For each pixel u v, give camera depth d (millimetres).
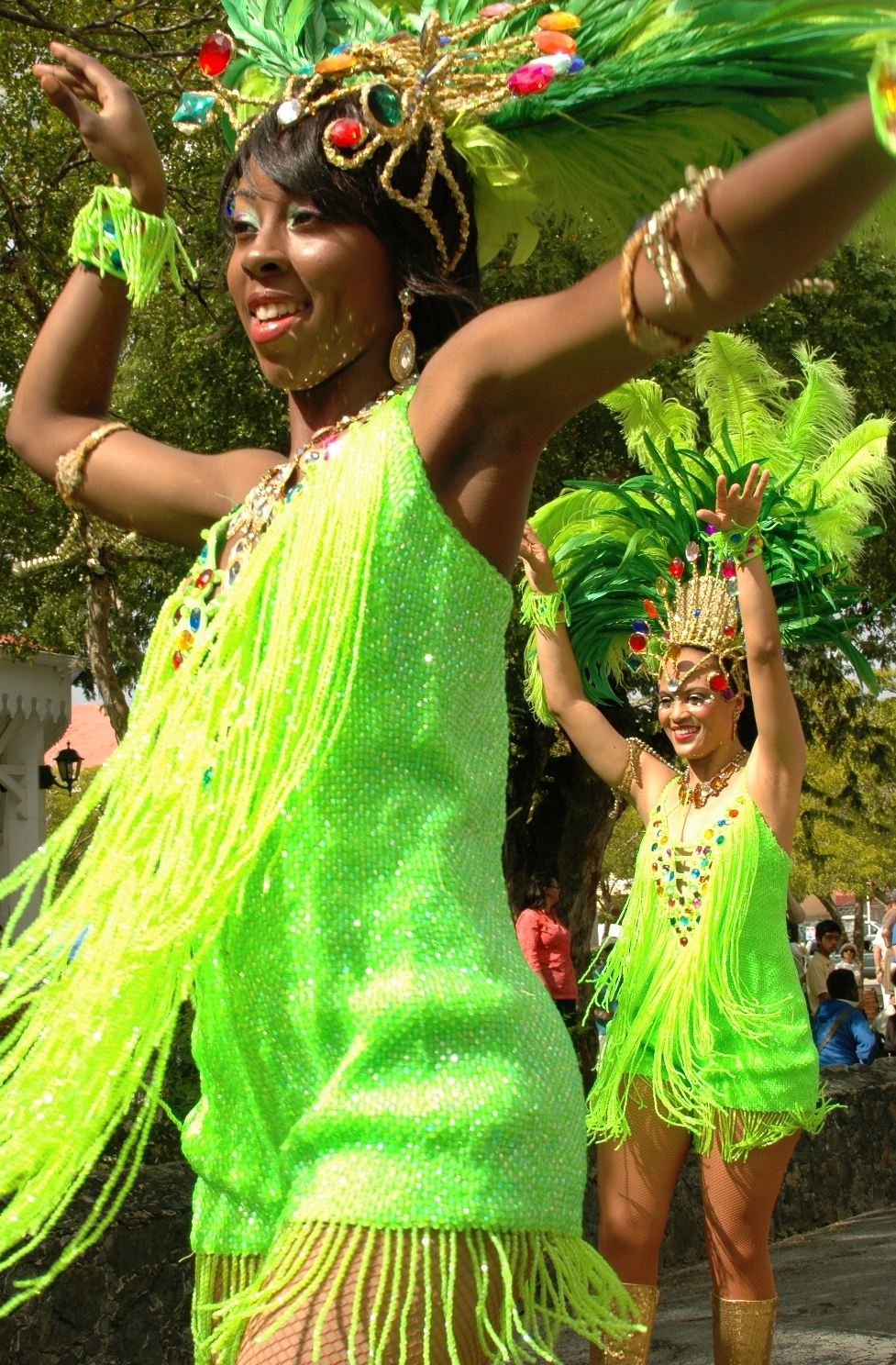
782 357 10359
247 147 1791
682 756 3807
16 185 9078
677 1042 3490
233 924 1604
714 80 1689
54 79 1990
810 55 1597
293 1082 1584
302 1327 1447
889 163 1214
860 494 4152
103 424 2084
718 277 1303
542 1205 1504
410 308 1814
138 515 2033
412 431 1593
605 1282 1573
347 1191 1467
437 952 1540
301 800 1571
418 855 1569
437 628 1576
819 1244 6441
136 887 1560
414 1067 1510
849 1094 7324
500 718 1673
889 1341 4699
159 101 8953
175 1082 4984
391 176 1731
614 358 1424
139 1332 3805
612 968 3764
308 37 2049
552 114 1835
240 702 1604
